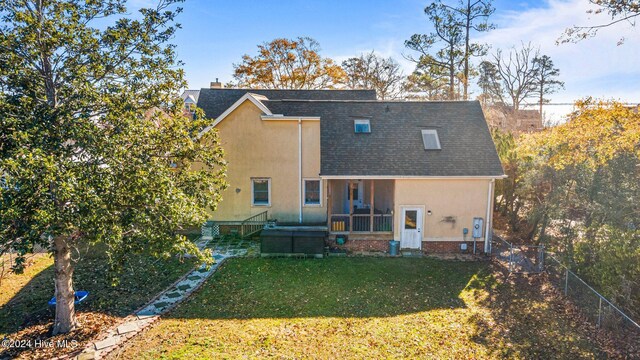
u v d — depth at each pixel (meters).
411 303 11.98
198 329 10.05
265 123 18.09
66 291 9.75
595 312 11.00
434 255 16.47
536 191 17.84
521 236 19.30
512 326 10.65
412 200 16.66
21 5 8.52
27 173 6.58
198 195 10.85
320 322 10.62
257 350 9.09
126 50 9.66
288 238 15.87
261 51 41.38
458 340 9.84
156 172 9.03
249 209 18.55
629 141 12.54
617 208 12.76
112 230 8.02
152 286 12.83
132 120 9.24
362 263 15.38
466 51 32.62
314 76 42.94
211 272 14.13
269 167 18.34
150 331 9.90
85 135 8.28
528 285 13.51
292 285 13.15
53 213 6.91
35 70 8.90
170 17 10.01
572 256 13.12
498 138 23.80
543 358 9.12
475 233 16.58
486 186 16.56
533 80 43.28
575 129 14.62
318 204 18.55
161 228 9.37
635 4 12.66
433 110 19.53
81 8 9.25
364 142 17.88
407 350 9.28
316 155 18.31
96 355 8.73
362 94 24.50
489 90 45.75
